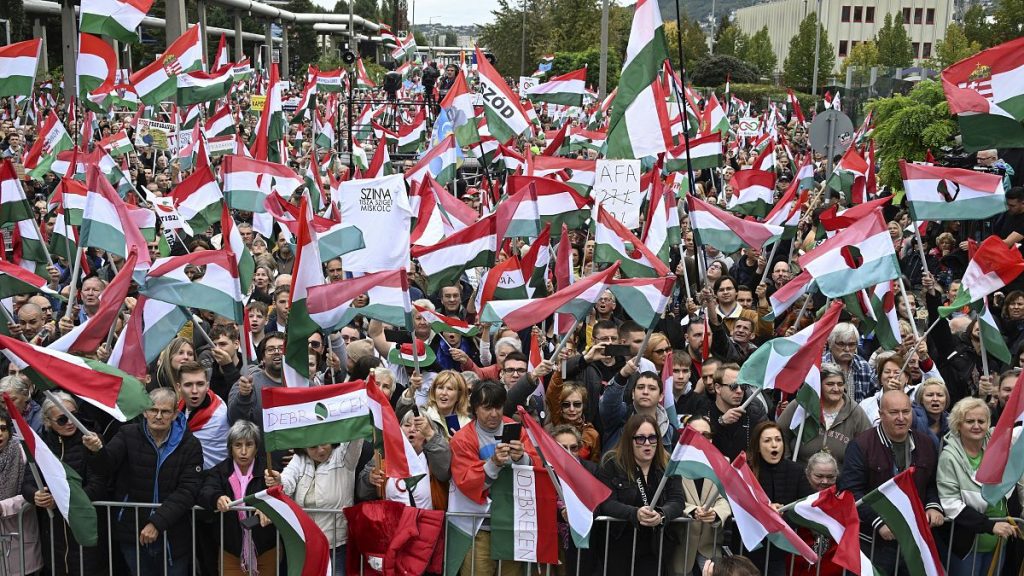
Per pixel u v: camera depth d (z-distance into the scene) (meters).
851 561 6.43
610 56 43.34
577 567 6.98
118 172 15.14
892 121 18.14
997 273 9.05
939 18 88.12
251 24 91.38
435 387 7.96
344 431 6.80
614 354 8.59
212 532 7.29
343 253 9.72
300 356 7.66
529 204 10.45
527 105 25.70
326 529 7.03
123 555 7.17
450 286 11.28
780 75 74.69
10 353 6.71
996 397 8.93
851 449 7.45
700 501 7.32
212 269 8.11
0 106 40.09
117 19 13.95
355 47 51.94
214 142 18.47
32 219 10.91
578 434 7.44
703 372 8.94
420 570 6.94
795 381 7.70
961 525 7.07
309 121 28.95
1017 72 9.62
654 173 11.34
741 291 11.70
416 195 12.36
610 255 10.25
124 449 7.12
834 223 11.28
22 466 7.23
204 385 7.69
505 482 7.00
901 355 9.58
